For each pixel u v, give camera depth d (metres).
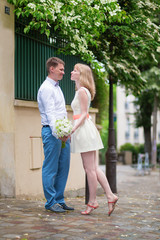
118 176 17.03
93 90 4.75
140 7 7.16
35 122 6.22
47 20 5.81
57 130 4.40
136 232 3.78
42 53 6.52
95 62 6.58
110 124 8.88
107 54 7.47
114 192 8.80
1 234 3.42
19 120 5.80
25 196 5.90
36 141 6.20
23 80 5.98
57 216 4.36
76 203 5.81
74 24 5.79
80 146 4.60
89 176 4.66
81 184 7.89
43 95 4.58
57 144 4.63
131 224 4.16
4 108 5.63
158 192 9.90
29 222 3.96
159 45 7.12
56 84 4.74
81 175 7.90
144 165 18.27
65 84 7.40
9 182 5.68
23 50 6.00
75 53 6.59
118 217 4.55
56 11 5.40
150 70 17.58
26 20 6.04
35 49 6.31
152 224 4.22
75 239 3.37
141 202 6.29
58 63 4.68
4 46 5.57
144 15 7.24
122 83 8.38
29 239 3.29
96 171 4.72
